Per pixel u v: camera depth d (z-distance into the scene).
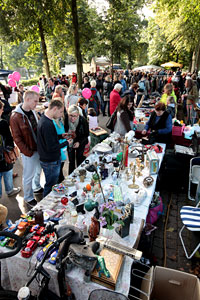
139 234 1.86
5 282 1.84
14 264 1.68
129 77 16.25
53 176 3.02
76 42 10.24
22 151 2.96
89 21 18.11
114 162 2.95
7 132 3.15
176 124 5.12
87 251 1.34
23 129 2.88
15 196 3.72
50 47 23.12
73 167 3.95
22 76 44.69
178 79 12.88
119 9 14.90
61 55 24.08
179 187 3.88
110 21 17.88
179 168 3.77
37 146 2.85
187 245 2.80
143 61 38.31
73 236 1.37
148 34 29.22
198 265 2.51
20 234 1.77
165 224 3.17
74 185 2.66
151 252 2.69
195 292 1.61
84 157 4.02
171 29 16.73
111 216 1.76
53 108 2.64
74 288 1.53
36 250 1.69
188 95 6.34
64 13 12.00
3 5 11.72
